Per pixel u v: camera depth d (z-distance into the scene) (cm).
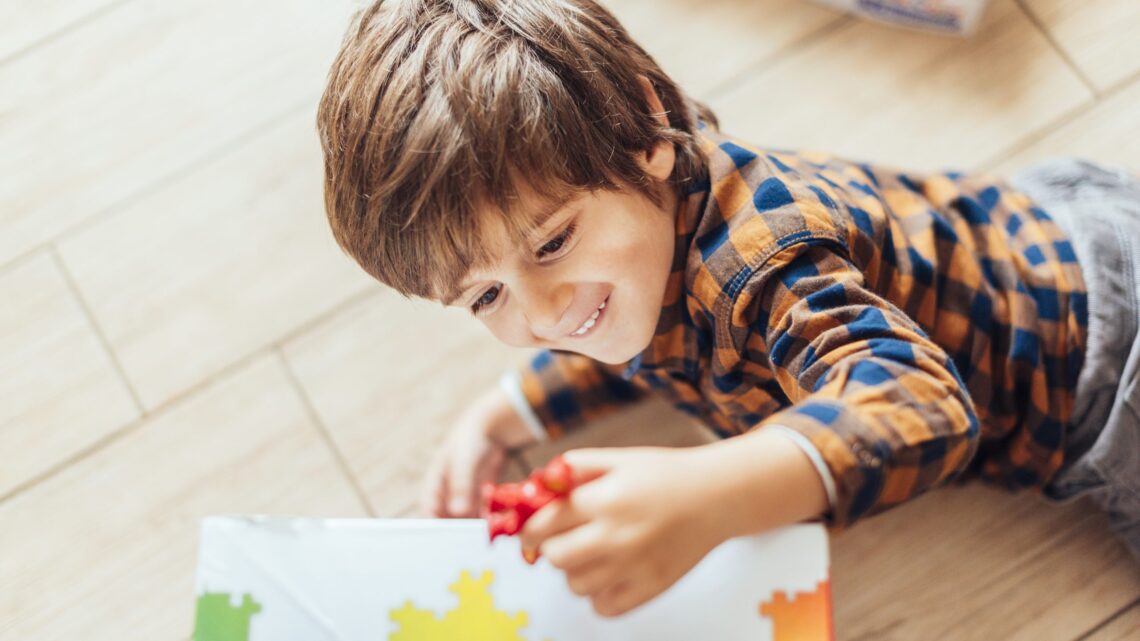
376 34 58
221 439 96
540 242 56
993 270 76
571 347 67
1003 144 99
